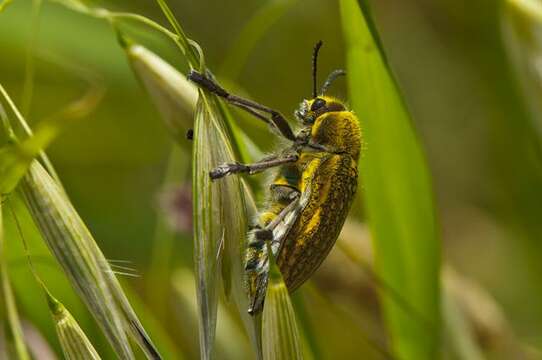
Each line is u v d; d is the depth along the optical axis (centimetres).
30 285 24
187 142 24
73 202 32
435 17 34
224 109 24
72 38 30
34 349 24
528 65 26
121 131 32
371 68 25
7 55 30
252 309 23
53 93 31
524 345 28
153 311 27
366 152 25
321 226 24
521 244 33
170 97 24
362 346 31
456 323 27
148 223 32
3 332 22
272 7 27
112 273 22
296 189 24
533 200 33
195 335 27
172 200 27
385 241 26
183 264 29
